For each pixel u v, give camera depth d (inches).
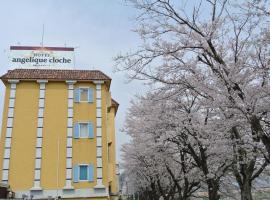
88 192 991.0
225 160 644.7
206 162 661.9
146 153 930.7
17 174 994.1
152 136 830.5
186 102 673.6
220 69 433.4
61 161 1018.7
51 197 924.6
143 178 1481.3
